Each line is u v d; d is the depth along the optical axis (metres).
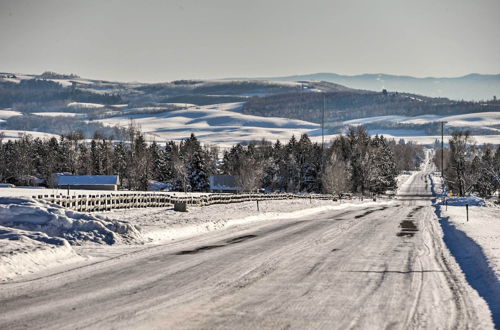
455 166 158.62
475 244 30.78
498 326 14.35
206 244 32.19
